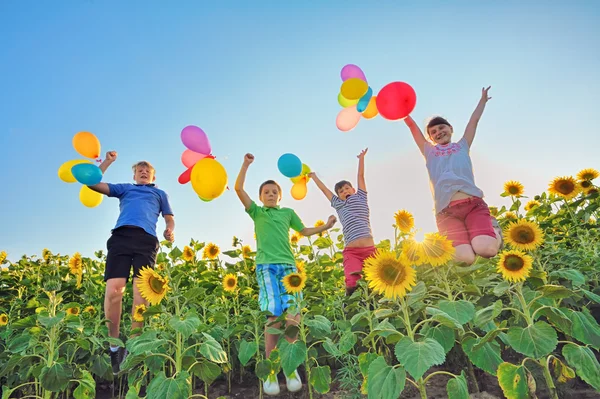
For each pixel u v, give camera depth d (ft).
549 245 13.21
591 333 6.78
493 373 7.16
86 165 12.46
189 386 7.23
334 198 18.16
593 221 16.07
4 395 9.16
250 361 12.85
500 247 13.15
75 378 8.55
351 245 16.56
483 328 8.07
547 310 7.19
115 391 12.36
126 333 14.32
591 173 16.80
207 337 8.11
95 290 15.67
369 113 15.51
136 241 13.51
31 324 9.58
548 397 8.18
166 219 15.35
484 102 14.99
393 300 8.08
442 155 14.58
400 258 7.31
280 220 13.30
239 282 16.89
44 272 18.44
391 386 6.20
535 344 6.57
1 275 17.97
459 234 13.37
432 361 5.90
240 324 12.16
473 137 14.74
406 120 16.10
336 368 12.53
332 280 17.34
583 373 6.40
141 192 14.73
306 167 17.56
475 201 13.30
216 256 17.88
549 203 18.06
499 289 7.88
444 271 9.10
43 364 9.23
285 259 12.72
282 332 9.92
